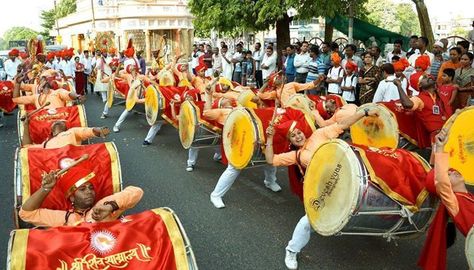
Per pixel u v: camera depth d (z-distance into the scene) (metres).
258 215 5.45
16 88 7.92
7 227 5.20
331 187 3.67
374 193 3.46
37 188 4.02
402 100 6.12
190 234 4.98
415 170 3.63
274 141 5.16
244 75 15.46
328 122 6.16
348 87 9.00
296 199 5.95
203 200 5.96
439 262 3.48
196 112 6.75
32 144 5.86
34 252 2.79
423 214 3.68
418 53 9.39
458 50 8.09
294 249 4.20
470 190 6.18
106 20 43.50
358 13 15.63
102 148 4.35
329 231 3.63
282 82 7.58
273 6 12.77
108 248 2.91
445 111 6.23
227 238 4.86
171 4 44.53
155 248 2.97
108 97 11.80
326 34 15.95
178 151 8.48
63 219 3.69
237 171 5.64
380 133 6.38
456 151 5.74
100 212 3.58
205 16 15.13
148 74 12.88
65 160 4.14
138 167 7.52
